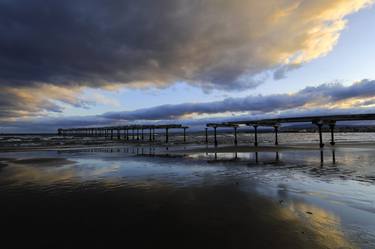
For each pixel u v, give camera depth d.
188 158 22.33
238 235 5.64
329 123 35.62
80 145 47.28
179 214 7.19
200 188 10.46
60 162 20.08
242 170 15.07
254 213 7.17
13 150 34.53
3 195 9.56
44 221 6.75
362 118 34.22
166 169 15.91
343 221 6.44
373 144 37.38
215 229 6.03
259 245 5.12
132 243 5.36
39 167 17.20
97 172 14.97
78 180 12.52
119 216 7.09
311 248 4.95
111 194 9.63
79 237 5.70
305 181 11.55
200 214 7.16
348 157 20.73
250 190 9.98
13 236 5.79
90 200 8.80
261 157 21.98
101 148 38.44
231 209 7.59
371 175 12.90
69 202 8.58
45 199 8.96
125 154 27.23
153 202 8.48
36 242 5.46
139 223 6.53
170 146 42.59
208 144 49.06
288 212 7.23
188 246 5.16
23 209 7.81
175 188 10.53
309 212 7.20
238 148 33.00
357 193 9.32
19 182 12.08
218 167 16.48
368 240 5.29
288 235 5.59
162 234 5.79
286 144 41.41
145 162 19.70
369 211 7.26
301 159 19.91
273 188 10.27
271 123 41.88
